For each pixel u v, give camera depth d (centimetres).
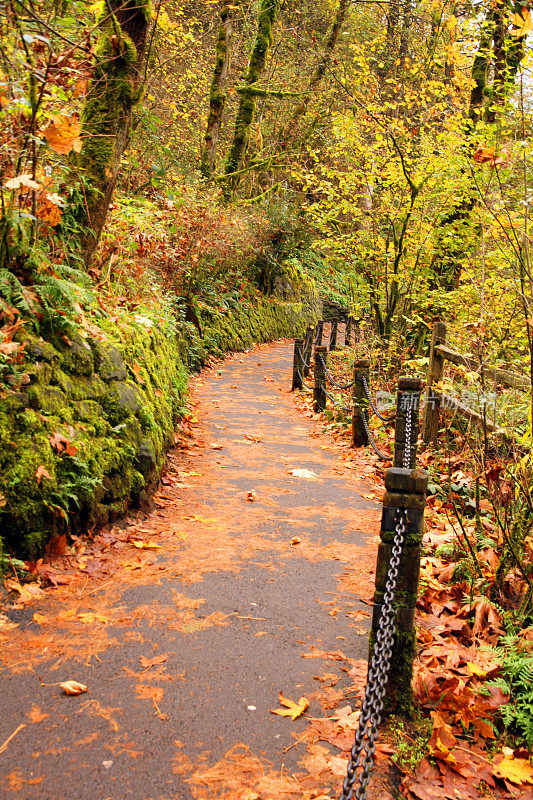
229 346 1523
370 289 1072
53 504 381
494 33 877
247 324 1706
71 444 399
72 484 396
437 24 1023
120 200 877
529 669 301
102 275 630
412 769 249
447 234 866
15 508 357
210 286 1398
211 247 1282
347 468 699
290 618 360
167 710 271
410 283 993
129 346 564
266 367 1439
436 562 432
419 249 966
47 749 241
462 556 430
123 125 540
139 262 796
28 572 362
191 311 1275
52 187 477
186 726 262
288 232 1930
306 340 1306
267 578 411
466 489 547
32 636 317
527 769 256
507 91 705
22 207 436
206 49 1709
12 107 418
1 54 395
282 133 2069
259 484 621
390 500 268
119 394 496
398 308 1062
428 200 931
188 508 537
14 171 424
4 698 268
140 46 545
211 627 343
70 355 441
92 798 220
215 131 1642
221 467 667
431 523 507
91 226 539
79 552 402
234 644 329
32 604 344
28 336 403
